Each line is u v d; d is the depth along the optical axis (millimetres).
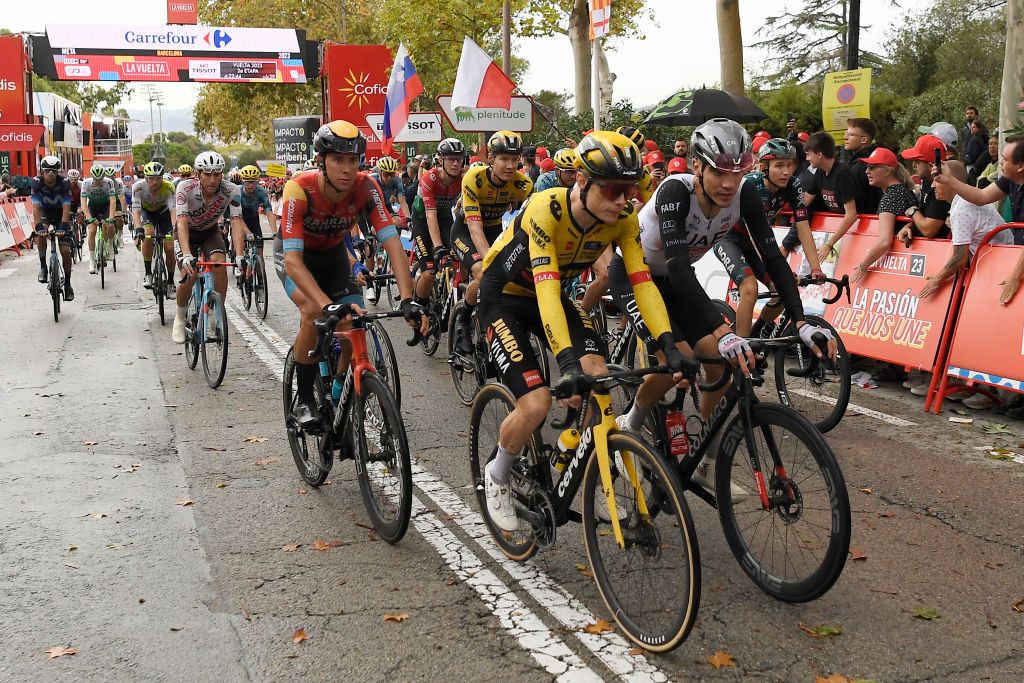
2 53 21688
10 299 11047
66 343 8172
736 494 3170
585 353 3125
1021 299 5125
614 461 2891
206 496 4223
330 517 3947
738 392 3021
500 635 2891
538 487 3273
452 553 3547
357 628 2949
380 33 36938
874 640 2824
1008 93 8164
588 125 16938
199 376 6836
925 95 19938
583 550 3566
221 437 5211
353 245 9203
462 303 5629
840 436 4988
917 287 5789
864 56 31844
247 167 9516
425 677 2648
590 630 2908
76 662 2752
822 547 2838
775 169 4930
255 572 3387
